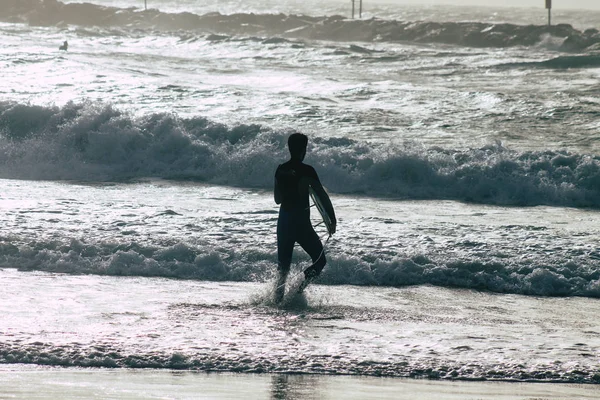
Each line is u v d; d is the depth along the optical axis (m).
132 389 19.84
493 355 24.52
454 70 136.00
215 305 30.47
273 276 36.03
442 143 73.81
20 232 41.25
